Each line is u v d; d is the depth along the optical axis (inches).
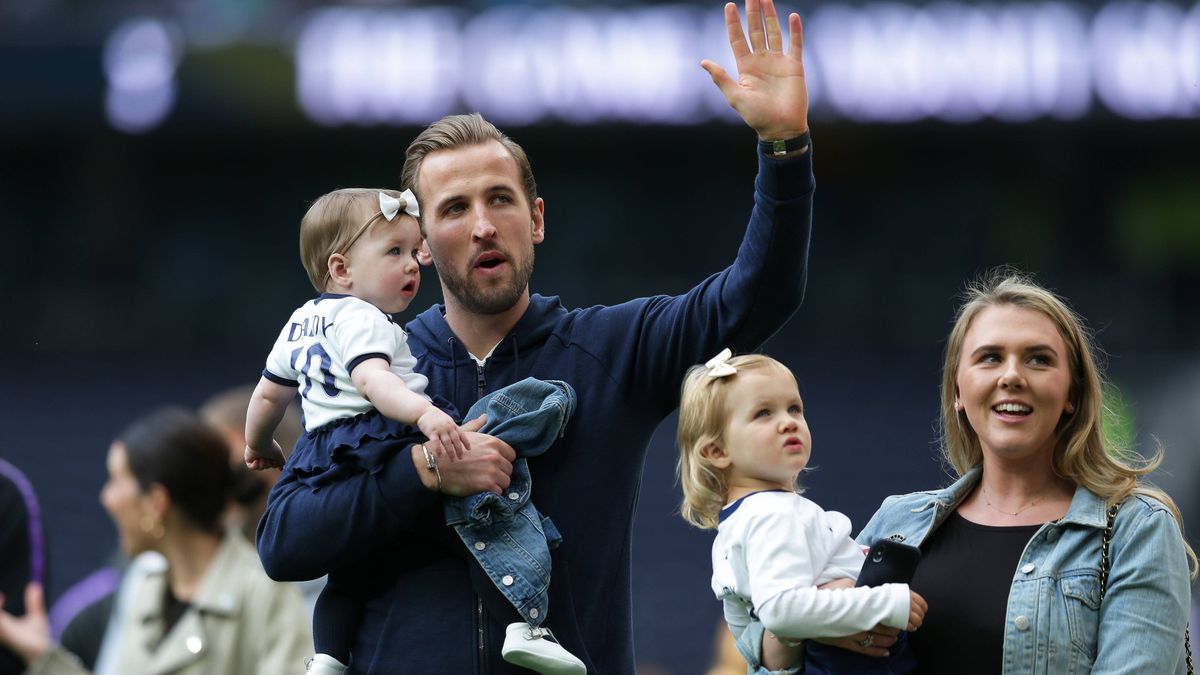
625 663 401.1
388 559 395.9
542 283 2335.1
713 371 389.4
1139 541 366.6
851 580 373.7
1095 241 2303.2
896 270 2308.1
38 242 2375.7
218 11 2171.5
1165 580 361.1
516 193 408.2
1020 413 379.9
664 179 2375.7
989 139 2304.4
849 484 1851.6
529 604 374.3
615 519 401.4
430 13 2144.4
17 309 2336.4
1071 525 374.9
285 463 431.2
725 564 382.6
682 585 1653.5
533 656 370.0
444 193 403.2
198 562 522.9
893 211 2338.8
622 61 2111.2
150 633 513.0
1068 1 2062.0
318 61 2146.9
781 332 2265.0
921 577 386.0
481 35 2135.8
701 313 406.0
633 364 410.6
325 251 410.3
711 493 390.6
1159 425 1798.7
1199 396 1840.6
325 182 2417.6
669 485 1868.8
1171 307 2233.0
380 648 388.2
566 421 396.2
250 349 2317.9
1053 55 2059.5
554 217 2379.4
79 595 631.8
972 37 2071.9
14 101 2165.4
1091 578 368.2
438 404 405.4
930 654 376.8
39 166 2379.4
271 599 517.0
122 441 526.9
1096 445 384.2
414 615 387.2
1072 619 364.8
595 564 396.2
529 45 2123.5
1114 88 2050.9
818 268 2315.5
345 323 395.5
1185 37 2036.2
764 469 381.7
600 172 2378.2
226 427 573.3
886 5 2084.2
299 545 388.2
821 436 1969.7
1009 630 367.6
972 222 2325.3
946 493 398.0
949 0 2075.5
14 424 2041.1
